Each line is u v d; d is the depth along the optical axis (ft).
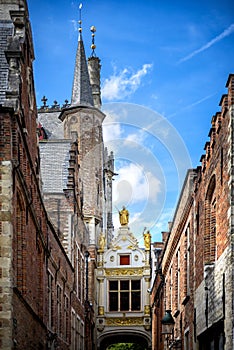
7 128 65.77
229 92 68.33
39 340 92.12
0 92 72.59
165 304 147.64
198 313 90.33
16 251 70.49
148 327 225.76
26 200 76.28
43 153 158.51
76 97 236.22
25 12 80.28
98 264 231.30
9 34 81.51
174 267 126.21
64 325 127.85
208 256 84.07
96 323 225.15
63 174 154.61
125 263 232.32
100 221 232.94
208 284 82.89
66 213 146.51
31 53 84.64
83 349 167.73
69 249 144.46
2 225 64.13
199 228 90.68
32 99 86.99
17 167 67.05
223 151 72.02
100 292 229.66
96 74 264.93
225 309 69.10
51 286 109.09
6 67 75.87
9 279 63.36
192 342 97.30
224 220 70.69
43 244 95.09
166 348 135.64
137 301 229.45
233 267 65.26
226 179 69.62
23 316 73.87
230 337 65.92
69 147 160.15
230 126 67.46
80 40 242.99
